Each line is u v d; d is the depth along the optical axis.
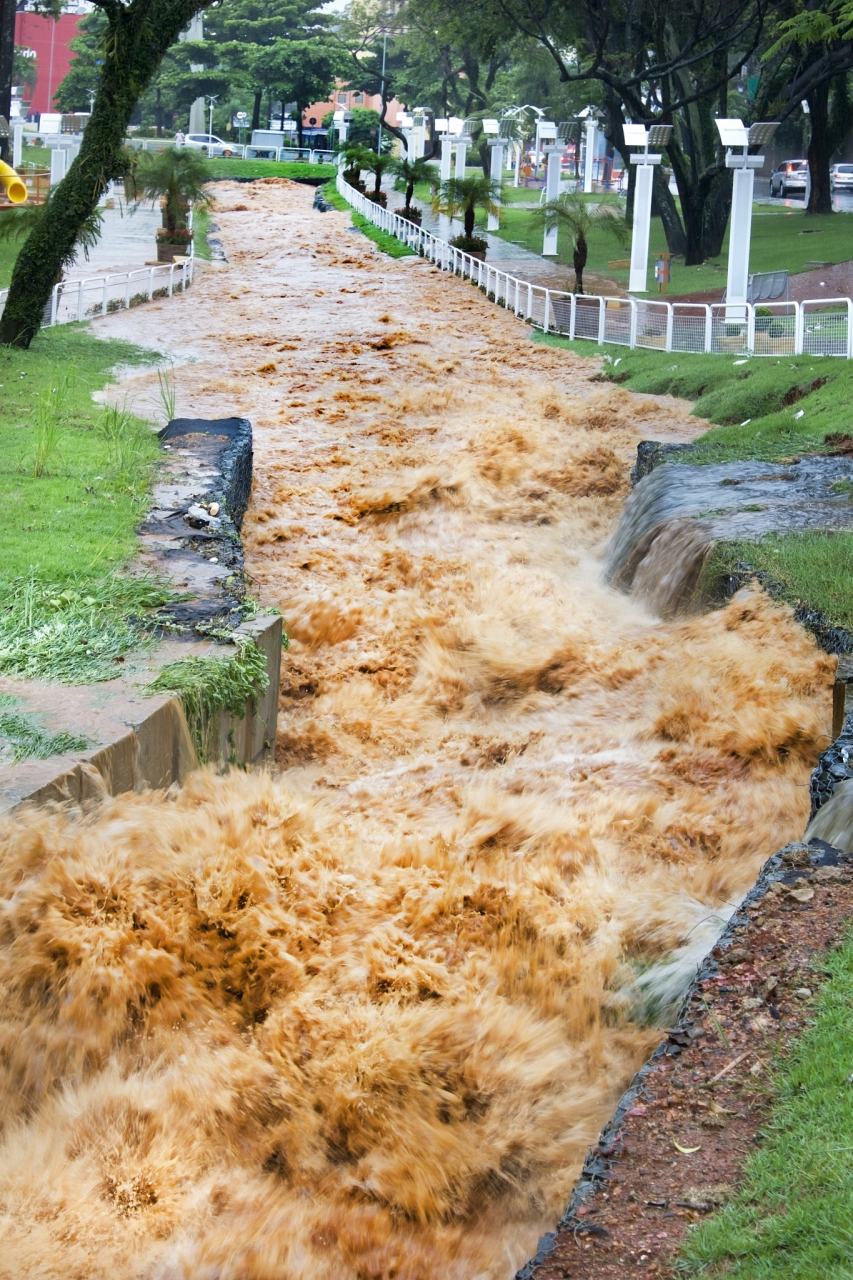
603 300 31.25
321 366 27.91
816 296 32.94
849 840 6.77
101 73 26.52
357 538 17.25
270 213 58.03
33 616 9.91
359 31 91.56
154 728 8.24
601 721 11.74
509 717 12.47
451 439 21.97
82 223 26.69
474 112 74.94
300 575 15.56
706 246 46.19
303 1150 6.28
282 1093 6.53
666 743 10.59
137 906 7.13
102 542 12.14
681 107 43.38
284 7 94.25
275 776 11.04
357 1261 5.67
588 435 21.97
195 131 86.75
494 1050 6.79
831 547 12.36
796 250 41.94
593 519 18.22
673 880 8.43
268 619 10.59
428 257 45.25
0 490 13.88
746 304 26.95
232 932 7.40
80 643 9.46
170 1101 6.38
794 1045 5.20
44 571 10.95
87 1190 5.80
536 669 12.78
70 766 7.30
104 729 7.91
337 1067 6.63
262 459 20.30
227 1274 5.46
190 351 29.03
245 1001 7.21
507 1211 6.09
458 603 14.82
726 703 10.32
